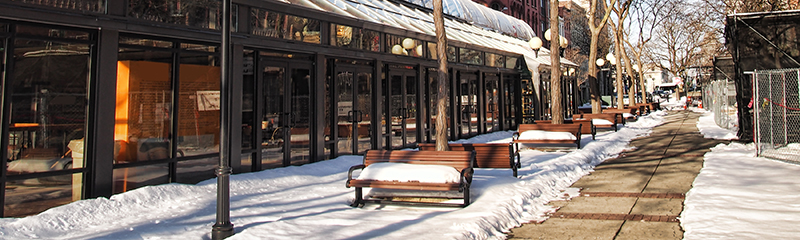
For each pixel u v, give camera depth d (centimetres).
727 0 2167
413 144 1534
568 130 1455
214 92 928
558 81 1620
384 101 1409
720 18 2330
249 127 1000
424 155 763
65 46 712
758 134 1146
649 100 5784
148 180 815
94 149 730
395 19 1528
